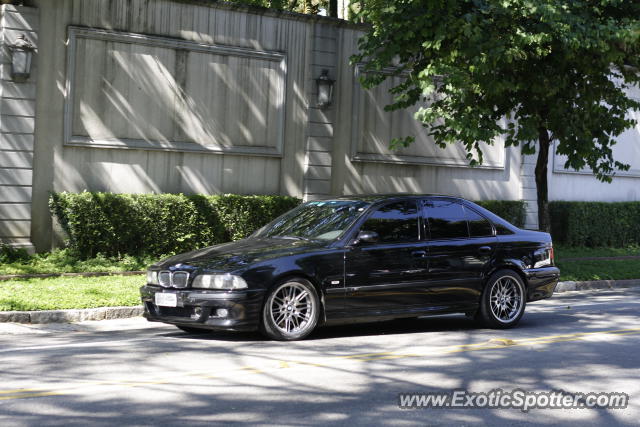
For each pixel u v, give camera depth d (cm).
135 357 780
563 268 1770
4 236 1520
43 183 1572
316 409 589
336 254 891
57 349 830
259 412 577
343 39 1928
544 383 694
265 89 1822
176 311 866
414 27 1422
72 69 1585
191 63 1722
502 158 2258
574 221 2311
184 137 1719
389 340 912
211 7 1741
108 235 1561
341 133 1947
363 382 685
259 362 757
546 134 1748
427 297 951
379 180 2022
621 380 709
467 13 1401
